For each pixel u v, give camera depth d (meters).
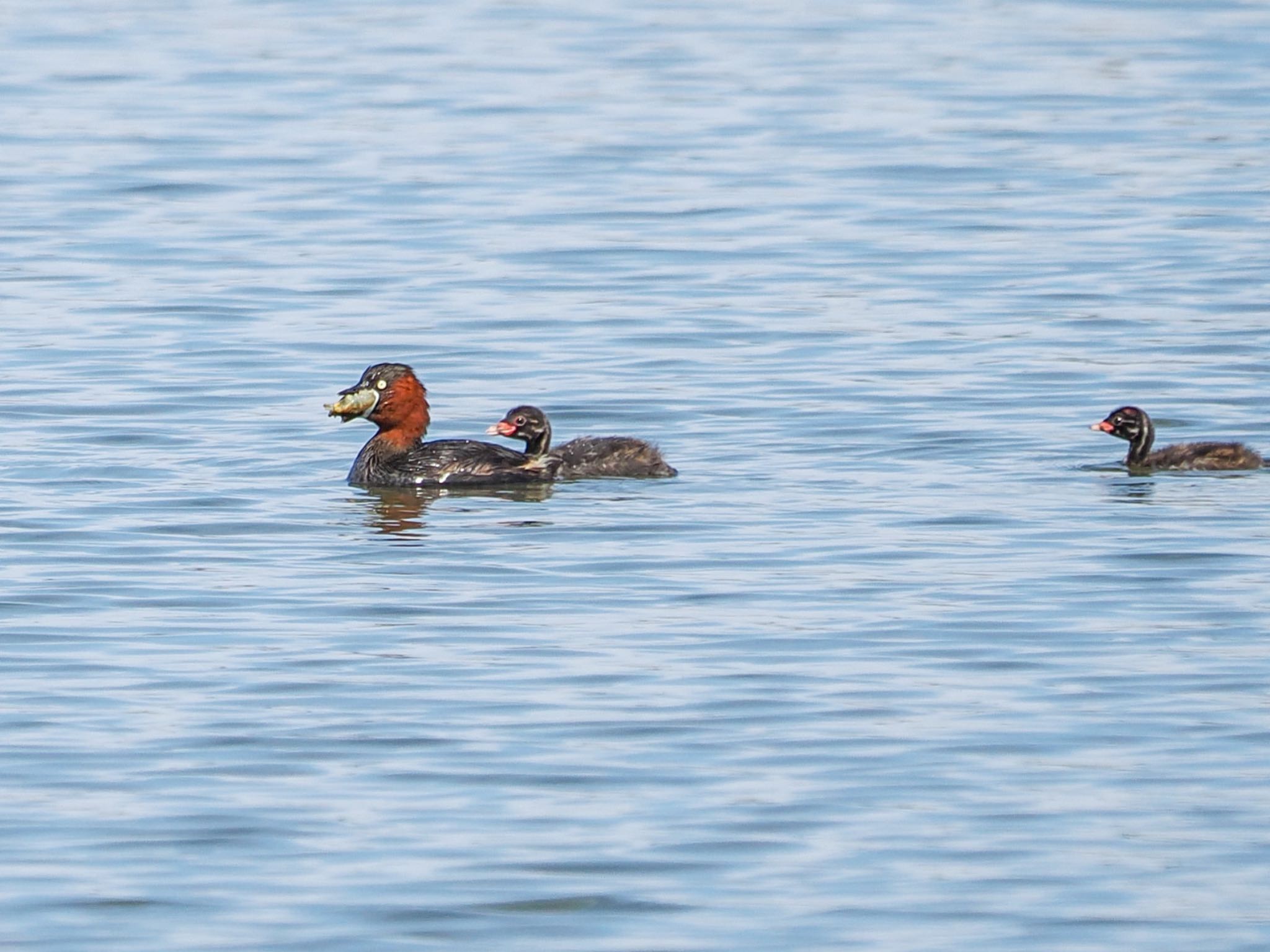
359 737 15.41
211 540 20.50
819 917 12.88
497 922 12.84
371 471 22.89
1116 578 18.98
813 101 46.59
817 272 32.78
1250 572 19.12
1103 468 22.97
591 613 18.19
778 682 16.48
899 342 28.66
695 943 12.62
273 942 12.61
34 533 20.62
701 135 43.12
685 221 36.16
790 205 37.31
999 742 15.31
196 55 52.16
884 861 13.58
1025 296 31.11
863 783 14.65
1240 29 54.72
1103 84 48.06
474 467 22.69
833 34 55.56
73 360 27.83
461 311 30.55
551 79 49.44
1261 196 37.28
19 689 16.38
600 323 29.89
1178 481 22.44
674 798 14.45
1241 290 31.19
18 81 48.59
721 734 15.48
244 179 39.31
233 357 28.09
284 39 54.81
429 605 18.42
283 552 20.11
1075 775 14.77
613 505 21.77
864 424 24.80
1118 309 30.28
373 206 37.28
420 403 23.48
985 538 20.31
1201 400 25.81
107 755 15.12
